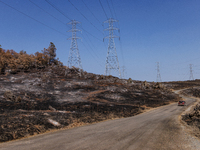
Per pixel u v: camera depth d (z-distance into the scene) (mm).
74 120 19281
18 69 79625
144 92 73750
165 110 39469
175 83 153250
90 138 11336
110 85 75938
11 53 100562
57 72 88688
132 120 22219
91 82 76938
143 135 12453
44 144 9758
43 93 49500
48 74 79375
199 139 11711
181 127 16250
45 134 13164
